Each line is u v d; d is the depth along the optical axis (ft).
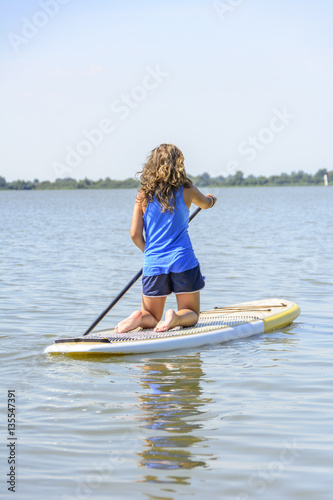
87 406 25.26
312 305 49.03
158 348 34.91
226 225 156.35
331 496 17.63
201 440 21.54
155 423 23.25
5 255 87.45
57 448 20.97
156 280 37.76
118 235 125.90
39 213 246.06
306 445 21.03
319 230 135.03
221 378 29.40
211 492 17.92
